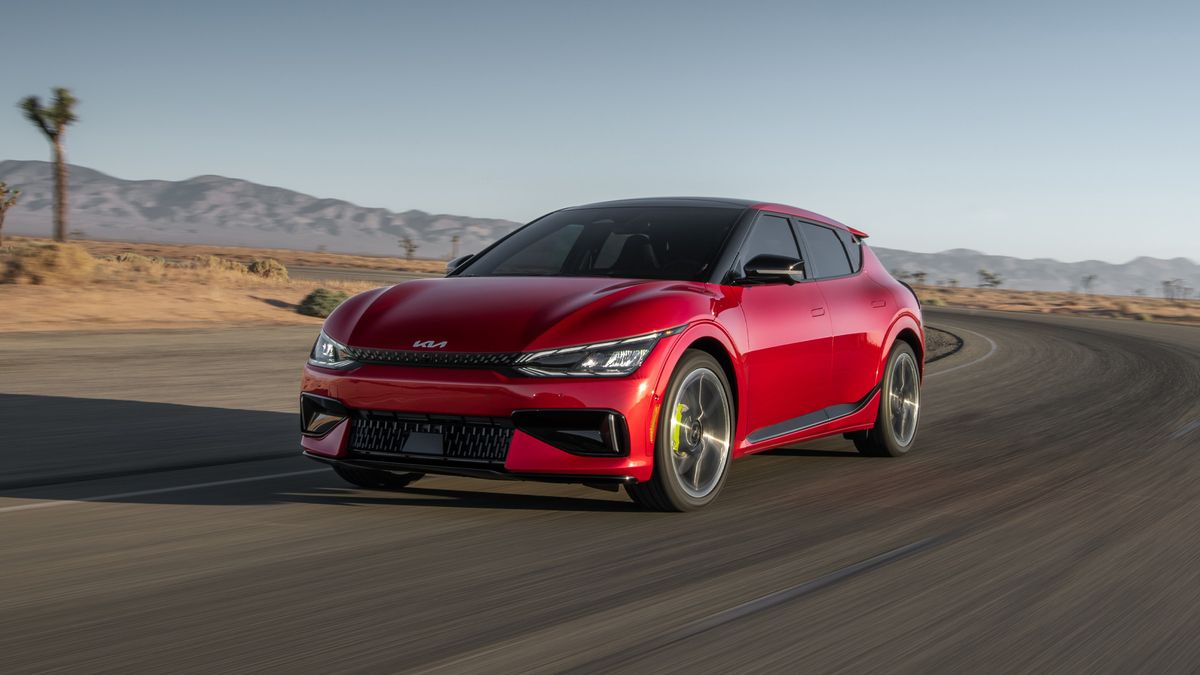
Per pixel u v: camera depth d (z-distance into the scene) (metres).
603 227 5.51
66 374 10.59
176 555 3.78
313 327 20.41
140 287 23.81
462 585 3.44
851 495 5.25
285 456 6.12
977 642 2.96
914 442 7.34
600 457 4.21
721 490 5.18
